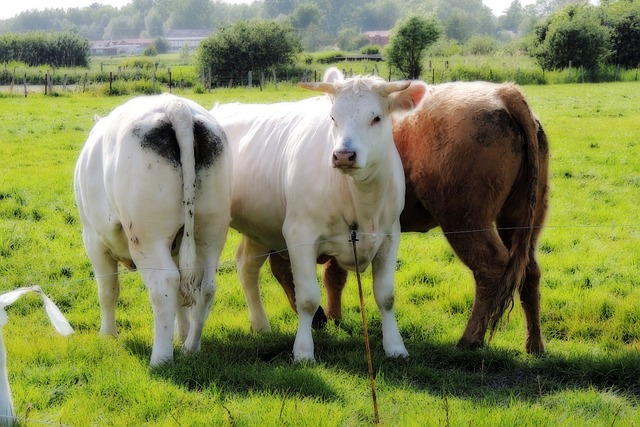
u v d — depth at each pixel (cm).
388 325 664
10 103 3316
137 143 585
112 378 579
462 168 664
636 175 1541
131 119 596
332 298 779
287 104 759
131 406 542
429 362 653
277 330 754
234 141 761
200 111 629
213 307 830
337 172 625
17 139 2062
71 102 3412
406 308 812
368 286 880
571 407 550
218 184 612
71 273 949
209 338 709
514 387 598
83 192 664
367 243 642
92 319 791
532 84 5331
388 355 652
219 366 608
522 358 662
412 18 5459
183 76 5309
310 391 565
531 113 671
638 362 616
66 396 562
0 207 1251
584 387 602
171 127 587
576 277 920
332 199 634
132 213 594
